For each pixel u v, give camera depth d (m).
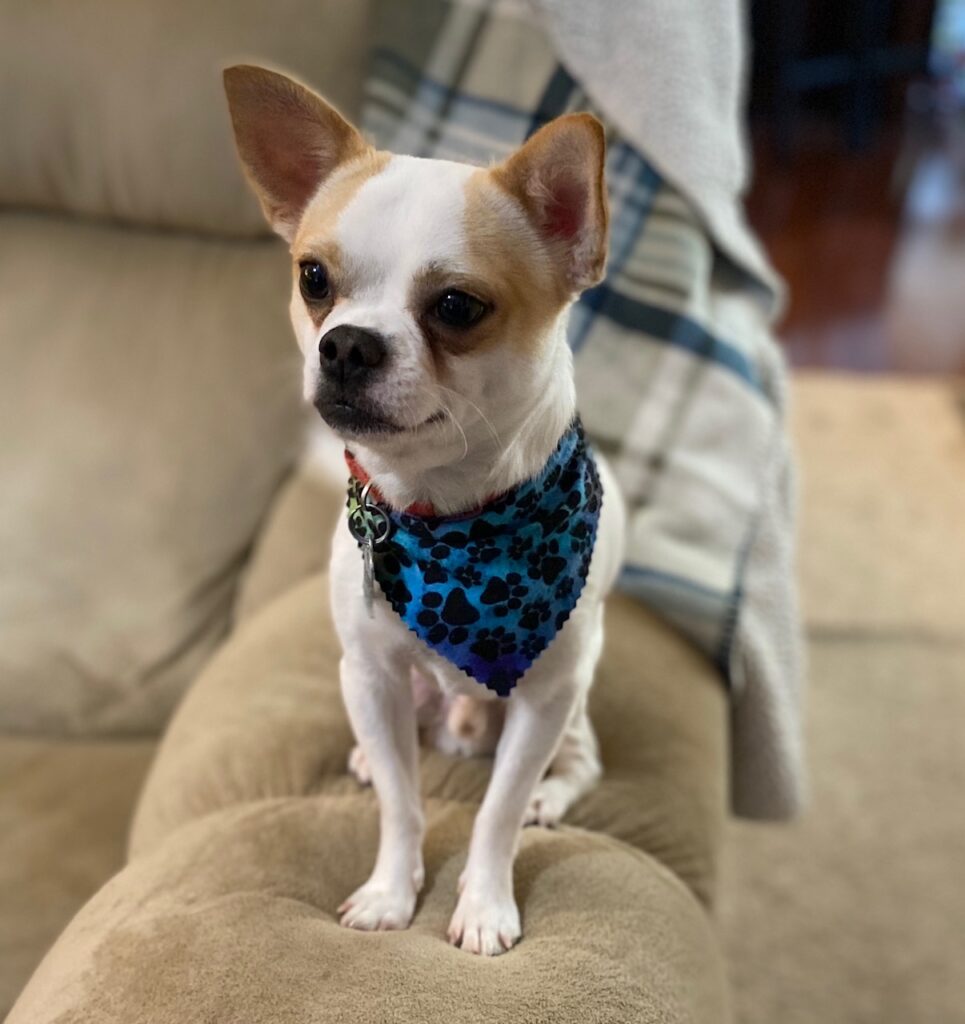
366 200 0.72
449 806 0.95
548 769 0.99
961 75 4.52
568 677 0.84
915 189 3.89
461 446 0.75
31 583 1.40
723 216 1.28
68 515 1.43
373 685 0.86
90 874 1.09
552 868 0.87
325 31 1.35
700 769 1.02
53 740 1.34
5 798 1.19
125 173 1.45
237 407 1.47
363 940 0.77
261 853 0.86
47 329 1.49
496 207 0.73
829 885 1.50
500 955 0.78
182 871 0.84
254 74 0.79
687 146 1.22
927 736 1.75
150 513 1.43
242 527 1.46
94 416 1.46
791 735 1.26
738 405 1.22
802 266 3.31
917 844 1.57
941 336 2.91
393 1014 0.69
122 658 1.38
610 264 1.24
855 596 2.04
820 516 2.25
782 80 4.04
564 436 0.82
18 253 1.53
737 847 1.57
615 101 1.21
